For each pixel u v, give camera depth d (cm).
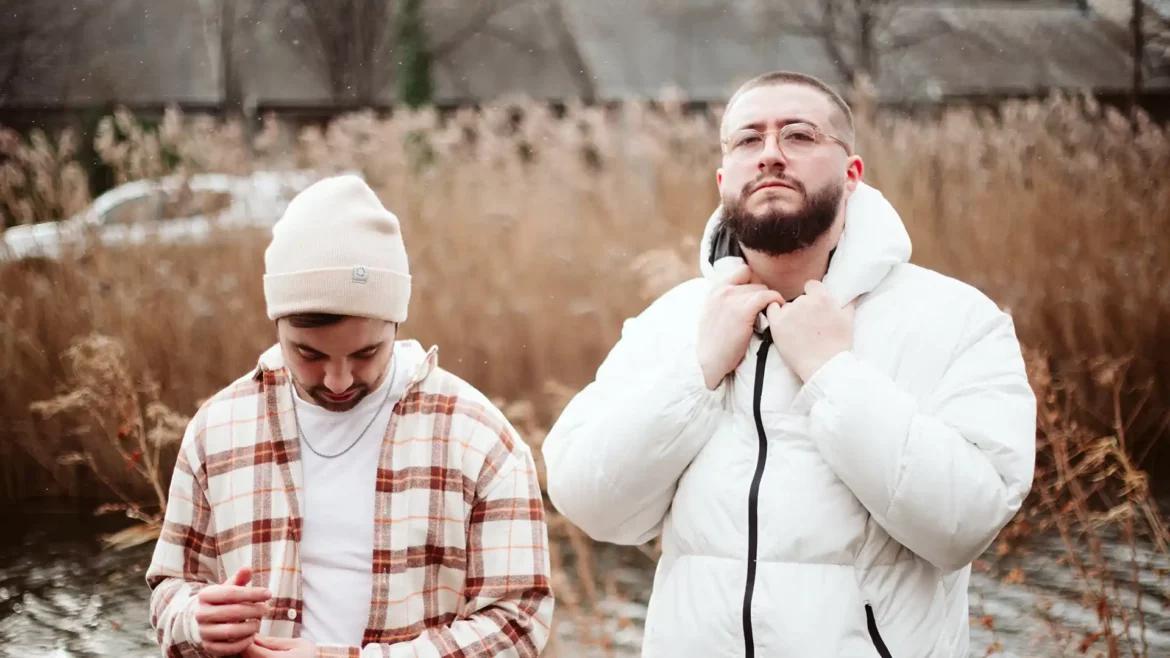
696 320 225
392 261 193
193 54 1784
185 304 656
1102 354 612
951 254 712
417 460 198
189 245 716
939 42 1758
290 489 196
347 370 191
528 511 200
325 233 188
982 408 199
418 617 193
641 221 747
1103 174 735
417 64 1770
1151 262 686
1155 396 634
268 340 657
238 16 1842
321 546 195
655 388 207
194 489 201
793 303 206
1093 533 373
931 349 205
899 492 189
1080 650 346
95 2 1722
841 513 198
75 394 449
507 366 668
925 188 743
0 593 496
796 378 206
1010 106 791
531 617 196
